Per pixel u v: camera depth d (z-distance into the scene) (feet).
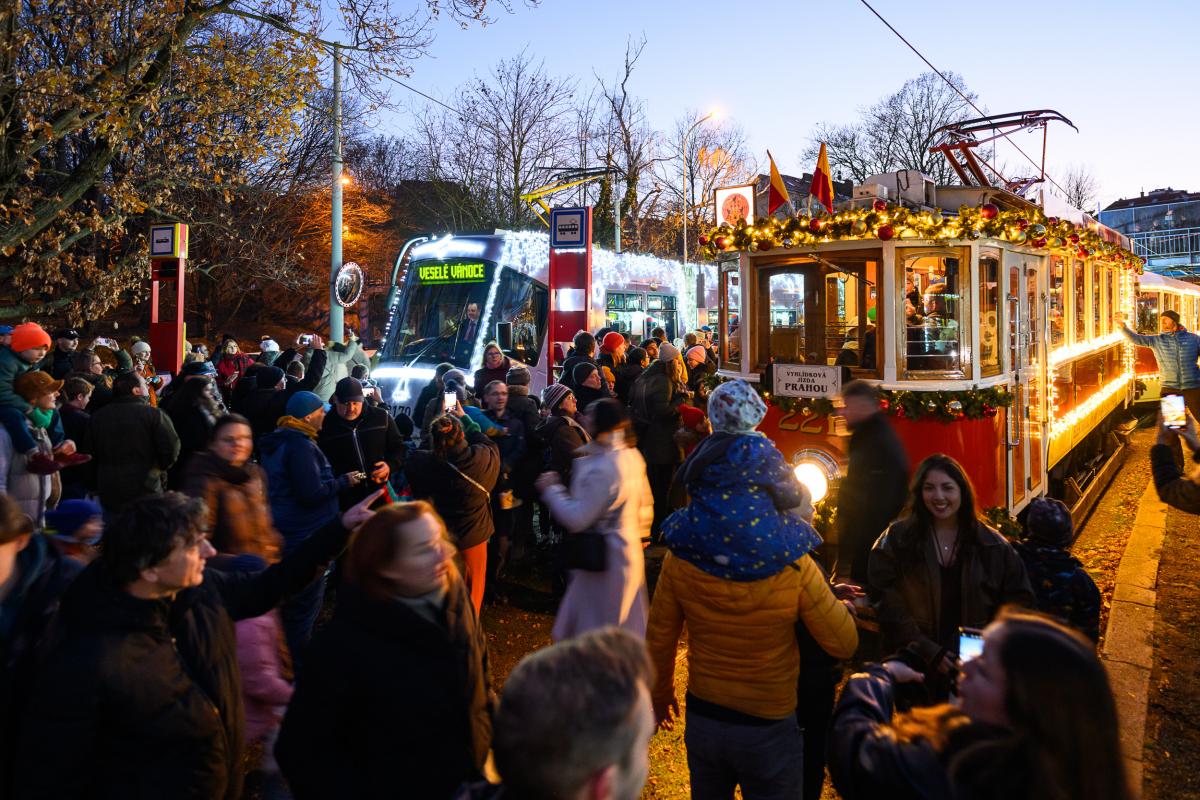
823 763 12.07
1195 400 39.65
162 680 8.35
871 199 22.97
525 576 26.18
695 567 10.78
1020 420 23.95
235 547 12.96
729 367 24.98
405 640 8.30
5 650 8.44
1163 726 16.42
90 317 54.54
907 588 12.76
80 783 7.98
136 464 20.52
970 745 5.75
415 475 18.43
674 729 16.52
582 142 112.37
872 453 17.22
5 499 8.84
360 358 36.50
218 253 97.09
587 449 15.10
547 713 5.17
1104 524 31.04
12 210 42.22
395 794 8.20
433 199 123.13
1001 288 22.53
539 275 44.93
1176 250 138.10
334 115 59.88
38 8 40.04
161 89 44.80
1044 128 31.14
